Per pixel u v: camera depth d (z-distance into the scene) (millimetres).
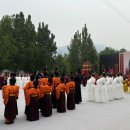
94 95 20469
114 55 51094
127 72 49094
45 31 69938
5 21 66625
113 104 19172
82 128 11508
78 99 19234
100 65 52688
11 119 12312
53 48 70438
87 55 66750
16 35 65750
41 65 63844
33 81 13234
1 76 31359
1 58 60625
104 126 11891
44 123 12469
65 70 72000
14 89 12430
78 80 19312
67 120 13188
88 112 15578
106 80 21234
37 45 68625
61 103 15297
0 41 62250
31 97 12945
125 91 28875
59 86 15227
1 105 18172
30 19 67750
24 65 62406
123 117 14070
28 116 13008
